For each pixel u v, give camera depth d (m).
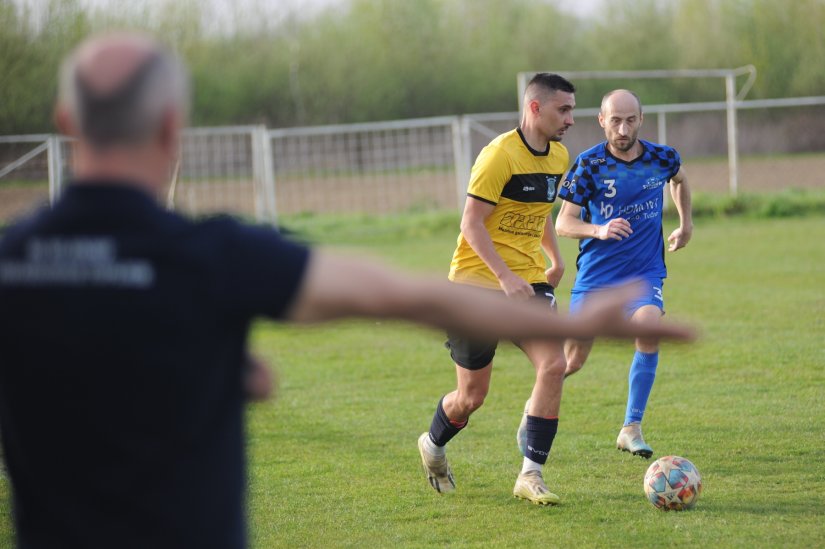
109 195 3.11
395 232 32.78
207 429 3.21
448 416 9.02
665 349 15.20
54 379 3.11
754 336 16.12
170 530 3.17
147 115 3.09
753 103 33.94
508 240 9.41
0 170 33.47
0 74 53.00
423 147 43.28
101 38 3.22
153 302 3.07
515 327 3.09
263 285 3.08
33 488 3.25
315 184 42.22
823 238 28.05
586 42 77.19
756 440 10.66
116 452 3.14
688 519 8.35
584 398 12.80
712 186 46.59
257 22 70.12
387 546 7.97
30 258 3.12
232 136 41.94
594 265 10.95
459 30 75.50
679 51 74.31
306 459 10.52
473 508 8.88
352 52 70.44
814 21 70.44
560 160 9.55
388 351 16.34
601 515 8.53
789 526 8.09
